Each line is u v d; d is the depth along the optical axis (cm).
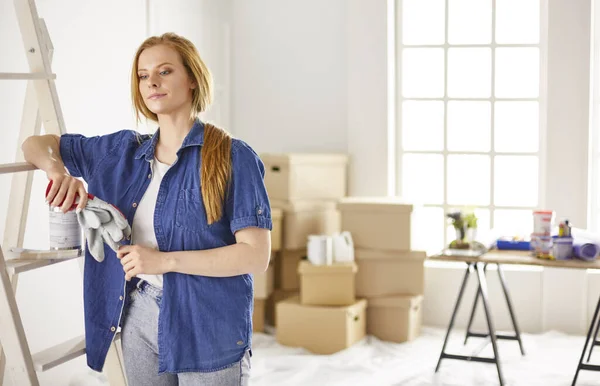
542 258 374
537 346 461
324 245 457
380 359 432
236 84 545
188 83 216
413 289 470
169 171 212
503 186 517
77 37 367
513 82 513
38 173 345
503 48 513
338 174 510
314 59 531
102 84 388
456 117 523
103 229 209
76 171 229
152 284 212
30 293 338
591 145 494
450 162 525
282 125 539
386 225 467
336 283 455
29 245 340
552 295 492
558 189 489
